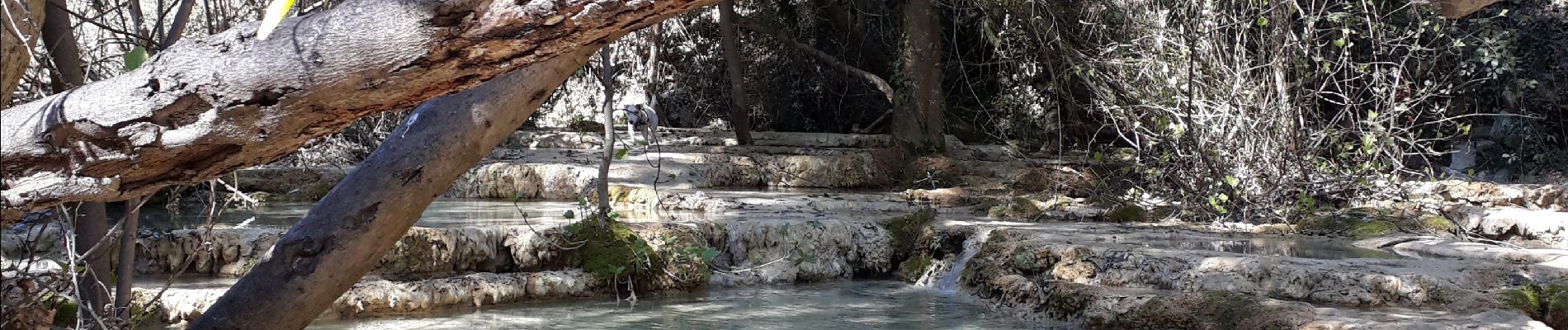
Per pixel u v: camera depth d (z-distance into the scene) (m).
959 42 19.52
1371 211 10.80
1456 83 14.94
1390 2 12.57
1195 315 6.72
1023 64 16.19
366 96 2.04
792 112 23.17
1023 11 14.20
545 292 8.40
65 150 2.14
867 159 16.27
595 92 23.39
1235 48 11.75
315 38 2.01
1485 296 6.57
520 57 2.01
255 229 8.27
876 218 10.57
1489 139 16.38
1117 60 12.21
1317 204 11.78
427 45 1.96
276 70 2.03
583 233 8.95
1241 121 11.35
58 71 3.56
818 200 12.65
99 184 2.13
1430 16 11.73
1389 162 12.24
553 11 1.92
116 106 2.12
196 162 2.20
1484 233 10.23
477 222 9.87
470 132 3.86
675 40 23.58
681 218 10.52
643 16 1.95
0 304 3.10
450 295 7.94
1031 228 10.10
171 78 2.10
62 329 3.59
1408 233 9.94
